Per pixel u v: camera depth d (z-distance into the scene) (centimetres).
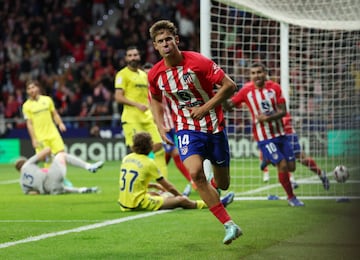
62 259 1095
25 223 1558
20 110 4812
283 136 1855
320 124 2702
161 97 1284
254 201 1964
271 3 2006
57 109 5003
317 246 1166
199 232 1363
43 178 2298
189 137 1202
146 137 1764
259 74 1861
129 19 5478
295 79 2650
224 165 1252
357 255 743
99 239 1295
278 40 3039
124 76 2184
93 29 5844
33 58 5538
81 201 2052
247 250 1142
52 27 5666
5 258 1110
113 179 3025
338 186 2378
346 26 2181
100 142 4400
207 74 1176
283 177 1827
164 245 1213
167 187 1753
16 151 4522
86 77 5084
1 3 5900
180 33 5378
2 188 2627
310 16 2120
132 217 1625
